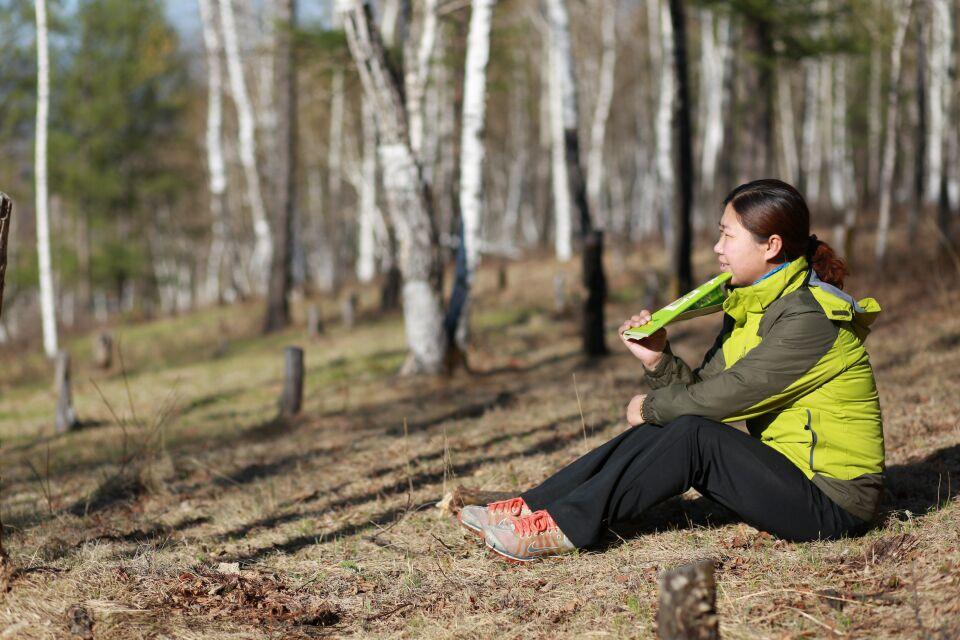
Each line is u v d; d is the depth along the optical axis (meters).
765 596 2.87
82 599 3.18
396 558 3.68
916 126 15.17
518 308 15.48
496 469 5.00
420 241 9.12
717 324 10.98
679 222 12.99
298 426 7.29
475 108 9.41
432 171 24.52
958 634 2.40
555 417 6.36
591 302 9.73
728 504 3.14
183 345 16.45
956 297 9.64
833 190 31.83
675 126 12.90
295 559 3.77
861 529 3.22
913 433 4.73
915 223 15.20
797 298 2.93
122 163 29.58
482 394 7.96
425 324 9.18
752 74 16.73
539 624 2.89
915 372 6.43
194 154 35.16
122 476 5.46
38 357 16.53
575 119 17.05
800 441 3.03
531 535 3.29
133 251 30.73
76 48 26.20
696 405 3.04
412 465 5.35
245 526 4.33
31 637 2.89
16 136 24.78
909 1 15.07
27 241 30.39
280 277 17.50
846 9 15.38
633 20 33.38
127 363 14.40
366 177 26.52
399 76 9.12
